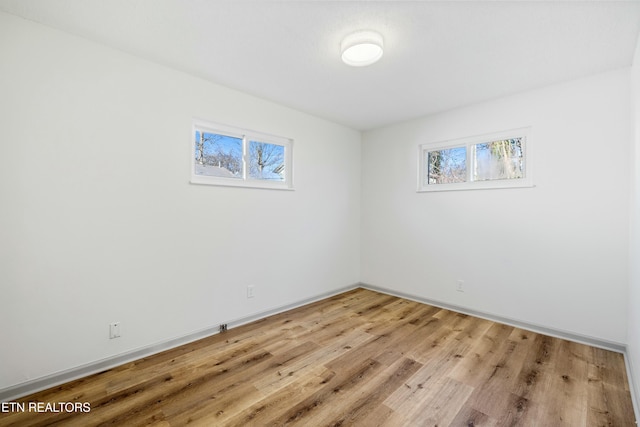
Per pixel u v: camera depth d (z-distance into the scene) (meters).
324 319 3.13
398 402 1.79
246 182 3.05
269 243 3.22
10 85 1.77
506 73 2.49
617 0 1.60
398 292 3.95
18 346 1.81
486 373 2.10
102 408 1.71
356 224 4.32
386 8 1.71
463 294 3.34
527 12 1.72
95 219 2.08
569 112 2.62
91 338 2.07
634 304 2.02
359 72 2.50
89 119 2.05
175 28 1.92
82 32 1.96
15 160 1.79
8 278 1.78
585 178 2.55
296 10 1.73
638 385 1.76
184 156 2.54
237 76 2.60
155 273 2.37
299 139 3.50
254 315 3.08
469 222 3.29
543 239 2.78
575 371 2.12
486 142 3.19
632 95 2.26
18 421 1.60
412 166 3.80
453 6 1.68
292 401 1.79
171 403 1.76
